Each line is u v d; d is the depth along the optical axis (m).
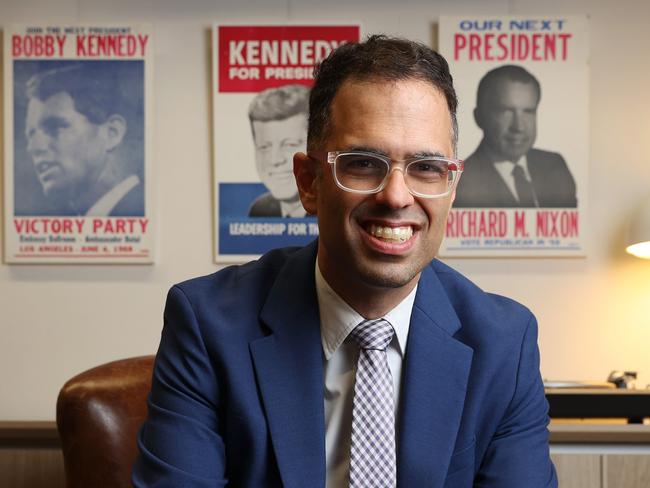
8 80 3.16
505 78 3.12
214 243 3.13
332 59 1.20
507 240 3.11
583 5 3.17
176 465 1.21
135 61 3.16
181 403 1.26
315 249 1.35
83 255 3.14
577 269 3.12
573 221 3.11
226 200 3.13
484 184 3.11
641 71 3.16
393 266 1.15
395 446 1.25
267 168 3.13
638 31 3.17
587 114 3.12
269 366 1.25
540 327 3.12
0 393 3.15
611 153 3.15
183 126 3.17
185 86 3.17
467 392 1.29
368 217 1.14
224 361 1.26
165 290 3.15
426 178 1.14
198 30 3.18
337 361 1.28
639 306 3.12
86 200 3.15
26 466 2.45
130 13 3.20
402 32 3.16
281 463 1.21
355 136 1.14
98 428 1.67
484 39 3.12
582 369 3.11
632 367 3.11
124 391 1.72
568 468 2.28
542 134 3.12
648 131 3.15
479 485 1.30
